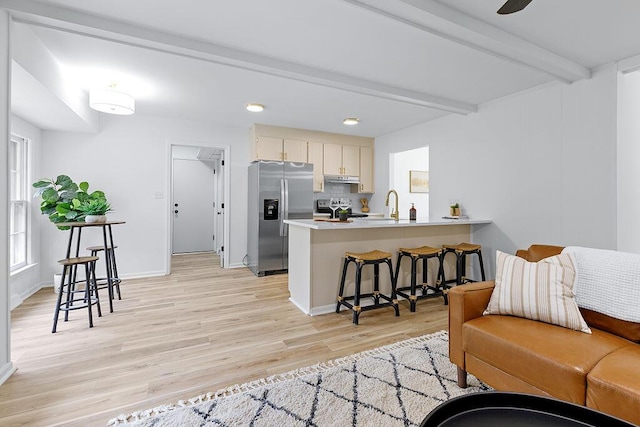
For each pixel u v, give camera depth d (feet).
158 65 9.18
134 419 5.11
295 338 8.19
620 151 9.07
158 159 14.98
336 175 18.57
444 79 10.37
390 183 18.51
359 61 9.04
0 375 6.01
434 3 6.54
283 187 15.74
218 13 6.77
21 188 11.85
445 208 14.58
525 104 11.30
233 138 16.69
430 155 15.46
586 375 4.08
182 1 6.36
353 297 10.33
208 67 9.32
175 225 21.86
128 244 14.47
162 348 7.59
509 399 3.61
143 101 12.62
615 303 5.30
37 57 7.60
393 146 18.03
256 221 15.44
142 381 6.20
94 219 10.29
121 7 6.55
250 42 7.98
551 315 5.41
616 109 9.04
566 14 6.91
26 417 5.14
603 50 8.52
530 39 7.99
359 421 5.05
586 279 5.76
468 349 5.58
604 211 9.27
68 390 5.89
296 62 9.10
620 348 4.70
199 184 22.53
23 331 8.50
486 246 12.69
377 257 9.52
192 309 10.38
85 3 6.40
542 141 10.81
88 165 13.70
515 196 11.63
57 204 11.35
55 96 8.80
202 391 5.88
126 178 14.38
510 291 5.87
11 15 6.30
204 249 22.71
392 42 7.94
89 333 8.42
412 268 10.32
